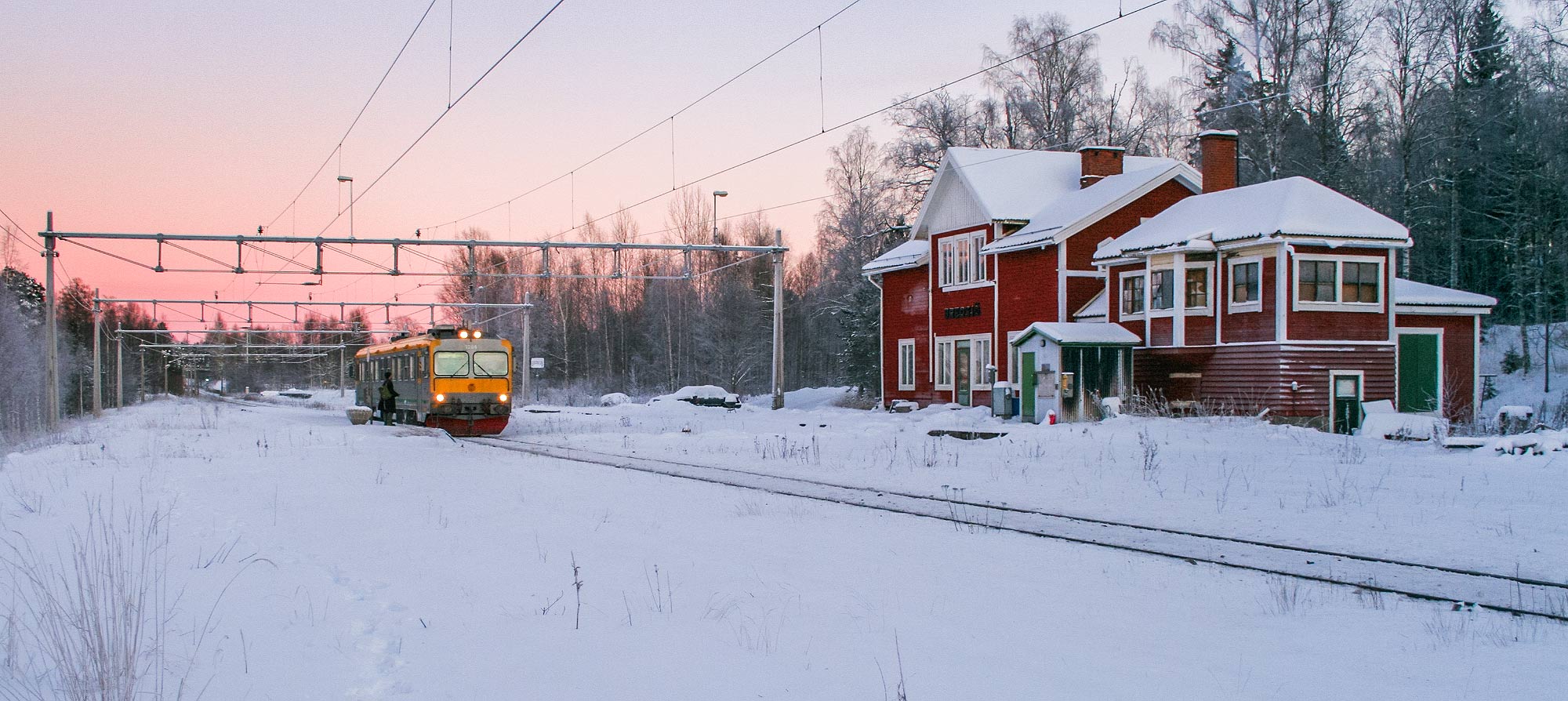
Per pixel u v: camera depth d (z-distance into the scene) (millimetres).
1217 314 29516
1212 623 7715
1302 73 44594
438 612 7977
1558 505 13109
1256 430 24109
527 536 11508
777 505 14328
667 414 41469
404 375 35469
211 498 15039
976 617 7781
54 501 14688
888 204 60438
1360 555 10461
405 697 5949
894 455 21938
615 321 88000
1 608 7891
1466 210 48250
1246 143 47250
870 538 11484
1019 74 52250
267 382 154125
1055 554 10562
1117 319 32781
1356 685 6160
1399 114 45875
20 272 91625
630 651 6875
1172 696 5922
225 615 7762
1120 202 34688
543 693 6035
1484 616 7969
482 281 94062
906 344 43344
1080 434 24953
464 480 17500
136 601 8016
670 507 14031
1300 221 27719
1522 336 44594
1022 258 36156
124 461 21469
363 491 15859
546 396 73188
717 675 6344
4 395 52969
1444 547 10828
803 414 40594
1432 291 32906
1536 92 45500
